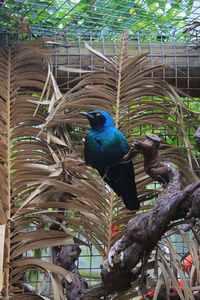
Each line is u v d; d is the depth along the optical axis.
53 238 2.03
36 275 2.52
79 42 3.01
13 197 2.19
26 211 2.05
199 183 1.76
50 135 2.48
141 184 2.46
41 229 2.19
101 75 2.75
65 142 2.59
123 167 2.23
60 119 2.54
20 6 2.78
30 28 2.96
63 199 2.34
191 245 2.15
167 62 3.01
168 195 1.87
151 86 2.73
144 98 2.82
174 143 2.88
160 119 2.66
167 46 3.05
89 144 2.27
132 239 1.90
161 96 2.73
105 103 2.67
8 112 2.54
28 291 2.31
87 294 2.12
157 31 3.12
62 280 2.20
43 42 2.80
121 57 2.83
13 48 2.81
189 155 2.52
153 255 2.32
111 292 2.09
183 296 2.03
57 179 2.31
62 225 2.15
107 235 2.35
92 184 2.42
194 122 2.76
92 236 2.34
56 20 2.96
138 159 2.46
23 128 2.46
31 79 2.75
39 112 2.58
